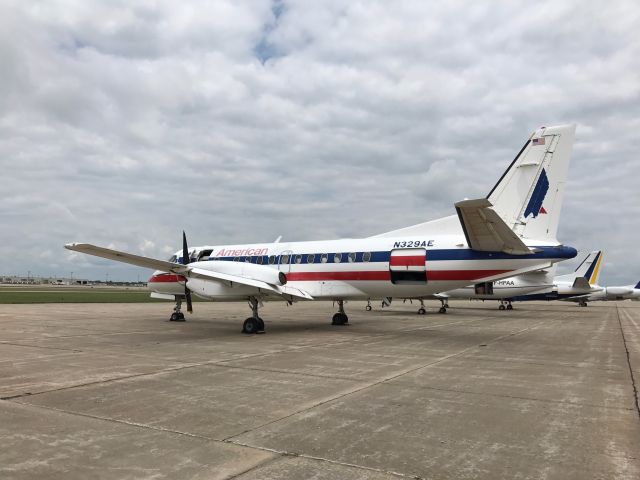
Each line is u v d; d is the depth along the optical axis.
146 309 30.16
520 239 13.02
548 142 14.19
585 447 4.69
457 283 14.54
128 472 3.95
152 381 7.69
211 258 20.25
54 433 4.96
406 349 12.12
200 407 6.07
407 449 4.59
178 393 6.84
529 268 13.57
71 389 7.04
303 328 18.06
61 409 5.91
